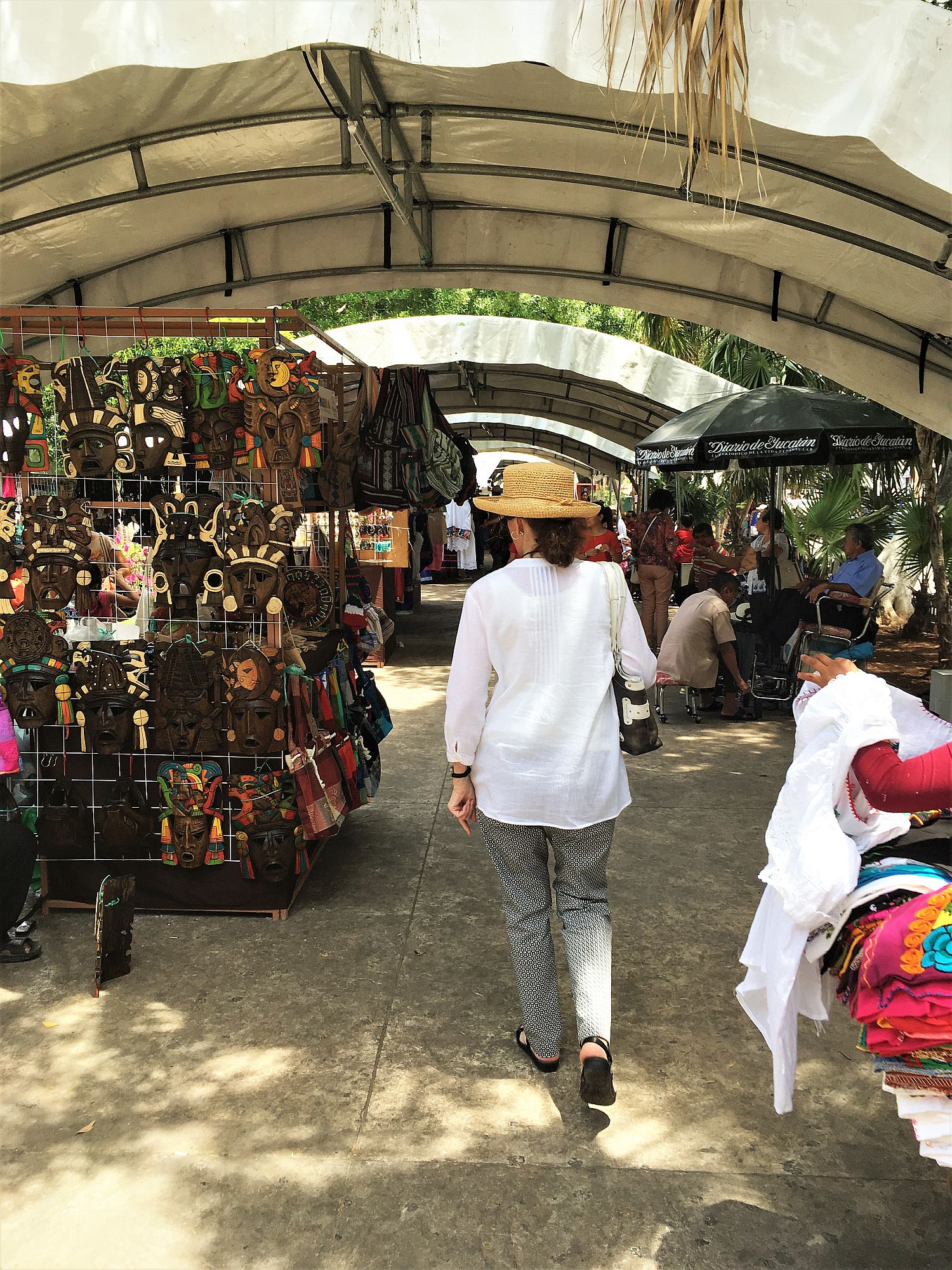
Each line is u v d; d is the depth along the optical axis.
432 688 9.77
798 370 13.08
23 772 4.20
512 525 3.01
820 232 4.38
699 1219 2.46
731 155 3.80
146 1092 3.01
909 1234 2.41
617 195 5.14
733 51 2.59
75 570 4.04
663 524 10.64
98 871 4.27
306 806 4.20
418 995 3.59
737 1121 2.87
